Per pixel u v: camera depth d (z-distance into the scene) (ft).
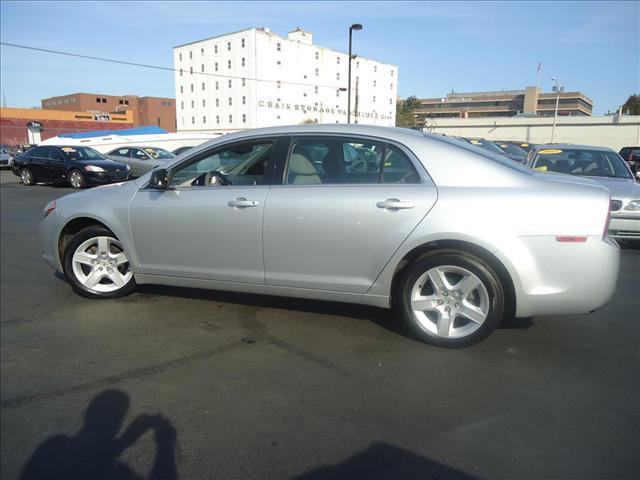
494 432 8.57
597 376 10.59
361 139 12.29
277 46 262.67
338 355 11.58
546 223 10.78
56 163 54.39
